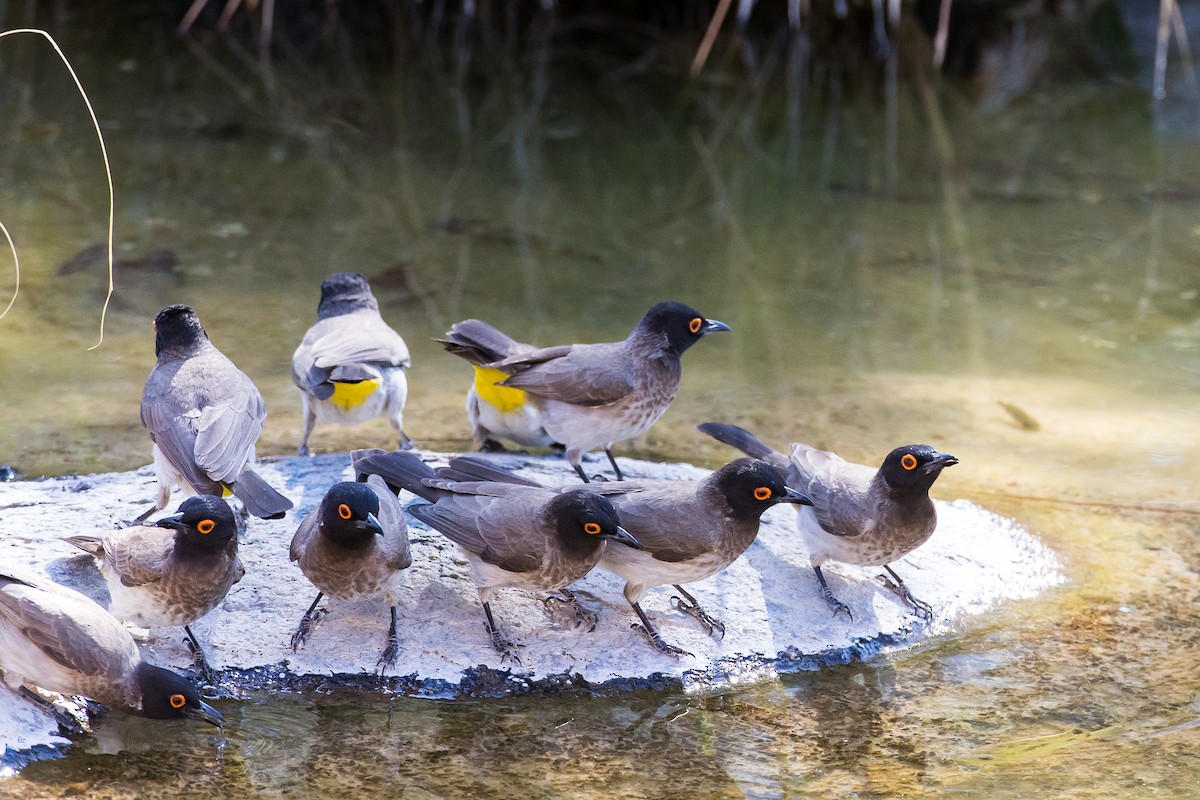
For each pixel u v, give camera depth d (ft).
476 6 93.35
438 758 26.30
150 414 31.24
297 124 76.84
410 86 85.61
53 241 57.06
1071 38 96.37
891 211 68.64
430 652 28.96
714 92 87.86
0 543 30.48
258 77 84.74
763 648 30.35
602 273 58.70
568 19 94.43
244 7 93.35
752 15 92.48
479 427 39.70
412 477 30.53
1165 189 72.28
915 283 59.36
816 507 31.40
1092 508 38.22
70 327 48.75
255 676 28.07
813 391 47.16
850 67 91.76
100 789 24.45
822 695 29.25
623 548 29.40
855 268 60.90
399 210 64.95
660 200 68.90
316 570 27.89
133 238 58.39
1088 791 25.43
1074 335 53.83
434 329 51.26
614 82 88.69
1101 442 43.42
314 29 93.30
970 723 28.25
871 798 25.36
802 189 71.56
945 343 52.60
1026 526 36.73
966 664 30.58
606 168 73.51
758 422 44.11
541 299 55.06
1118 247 63.93
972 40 94.02
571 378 36.09
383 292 54.80
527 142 76.95
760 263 60.95
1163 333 54.19
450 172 71.10
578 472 37.29
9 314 49.39
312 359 37.22
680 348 37.11
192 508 26.61
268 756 25.98
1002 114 86.17
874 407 45.83
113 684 25.50
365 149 73.67
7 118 73.46
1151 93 89.92
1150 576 34.58
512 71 89.97
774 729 27.91
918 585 33.14
